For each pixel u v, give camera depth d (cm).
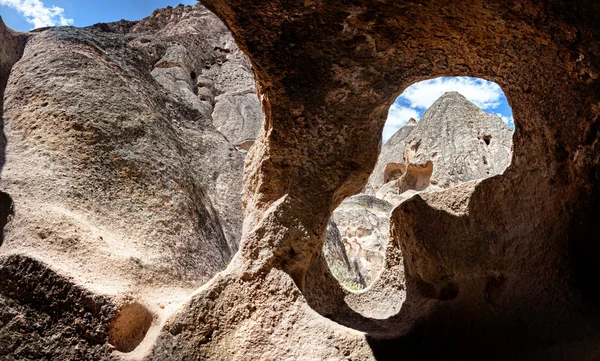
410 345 218
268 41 231
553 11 193
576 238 231
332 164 248
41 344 211
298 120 243
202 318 226
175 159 370
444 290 259
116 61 412
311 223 243
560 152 235
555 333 215
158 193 333
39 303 215
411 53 237
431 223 268
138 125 355
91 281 231
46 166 290
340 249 588
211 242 365
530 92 235
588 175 225
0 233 248
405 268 290
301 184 245
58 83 336
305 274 267
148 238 302
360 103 245
